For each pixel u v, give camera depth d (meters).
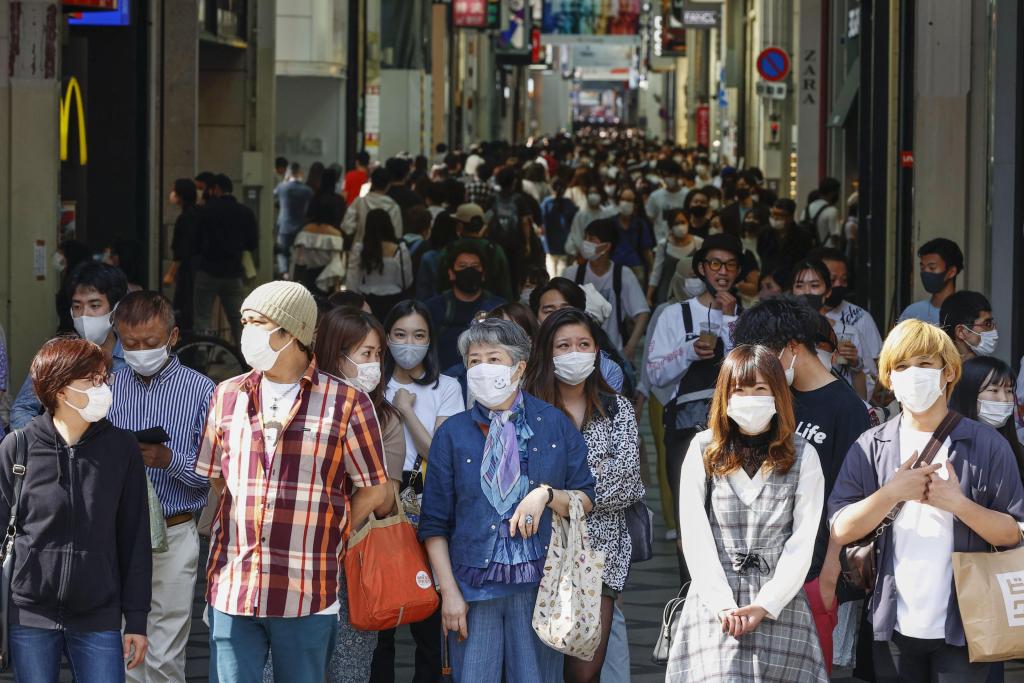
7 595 11.44
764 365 11.04
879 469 11.73
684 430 17.06
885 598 11.59
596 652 13.05
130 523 11.70
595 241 23.52
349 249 36.69
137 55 32.28
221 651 11.52
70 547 11.41
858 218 35.00
